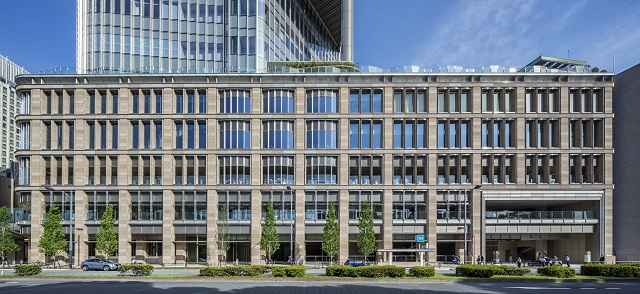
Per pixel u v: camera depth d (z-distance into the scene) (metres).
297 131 52.38
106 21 61.03
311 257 53.28
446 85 52.44
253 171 51.81
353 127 53.16
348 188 51.62
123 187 51.31
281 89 53.03
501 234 52.12
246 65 61.22
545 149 51.50
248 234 52.16
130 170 51.84
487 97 53.19
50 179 51.75
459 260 49.50
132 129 52.75
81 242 50.94
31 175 51.78
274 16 67.12
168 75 52.47
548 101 52.44
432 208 51.16
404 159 52.06
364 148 52.28
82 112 52.47
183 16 62.62
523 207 58.66
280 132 52.56
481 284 28.16
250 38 61.88
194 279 30.44
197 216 51.66
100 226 48.25
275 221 50.25
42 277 32.66
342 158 52.00
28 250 52.56
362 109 53.31
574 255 54.66
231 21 62.34
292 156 52.28
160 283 28.73
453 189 51.41
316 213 51.91
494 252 58.00
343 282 29.14
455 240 51.22
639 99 51.53
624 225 53.16
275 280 29.69
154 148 52.09
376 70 54.31
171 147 51.97
